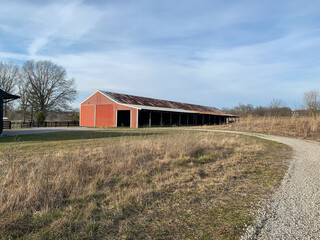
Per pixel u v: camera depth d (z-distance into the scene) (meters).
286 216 3.07
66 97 42.47
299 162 6.91
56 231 2.59
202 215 3.11
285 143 11.84
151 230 2.68
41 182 4.09
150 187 4.25
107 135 14.54
